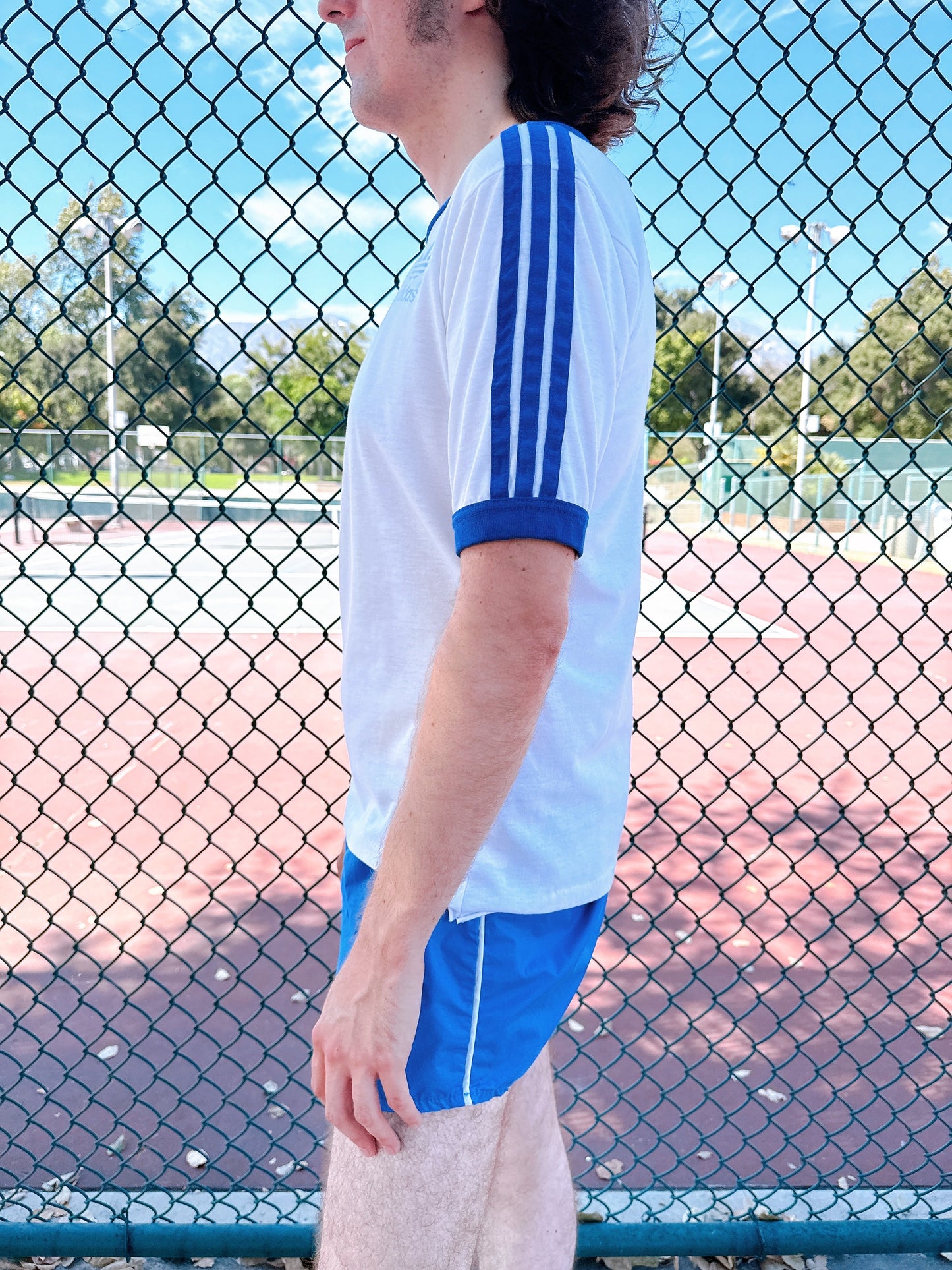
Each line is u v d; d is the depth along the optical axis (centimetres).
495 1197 131
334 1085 81
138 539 1641
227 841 441
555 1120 134
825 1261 189
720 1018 294
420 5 95
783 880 223
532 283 72
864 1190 203
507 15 94
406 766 92
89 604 1144
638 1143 234
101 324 164
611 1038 282
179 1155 223
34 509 1730
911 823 485
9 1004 295
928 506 1600
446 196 103
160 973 317
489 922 89
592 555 93
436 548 89
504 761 71
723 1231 185
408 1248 90
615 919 365
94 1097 202
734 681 840
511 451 69
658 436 181
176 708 700
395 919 76
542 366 71
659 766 590
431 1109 88
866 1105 226
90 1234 179
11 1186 210
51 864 411
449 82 99
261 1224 184
